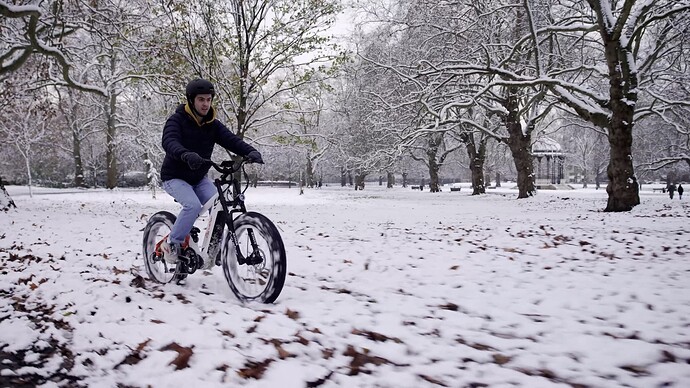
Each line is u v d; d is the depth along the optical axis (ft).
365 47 91.15
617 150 51.55
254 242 12.20
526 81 58.80
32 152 124.98
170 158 13.46
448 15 75.56
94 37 55.42
